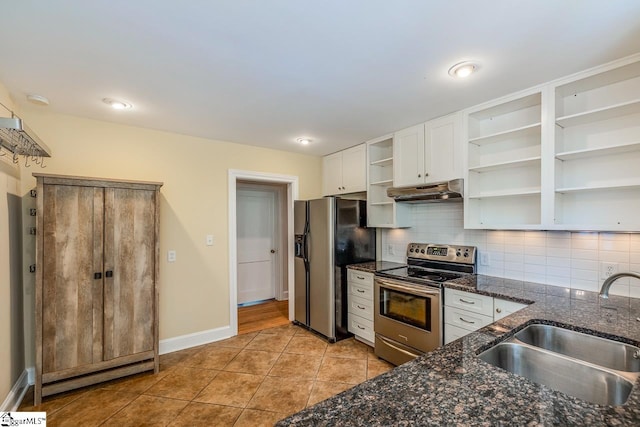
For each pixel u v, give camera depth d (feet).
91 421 6.68
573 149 7.05
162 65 6.02
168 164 10.46
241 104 8.04
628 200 6.37
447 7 4.40
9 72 6.23
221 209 11.54
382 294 9.57
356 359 9.68
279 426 2.37
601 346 4.52
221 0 4.22
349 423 2.37
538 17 4.61
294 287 13.24
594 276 6.88
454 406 2.59
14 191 7.57
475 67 6.15
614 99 6.52
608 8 4.39
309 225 12.20
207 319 11.10
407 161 10.03
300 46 5.40
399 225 10.77
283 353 10.14
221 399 7.50
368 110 8.50
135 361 8.44
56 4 4.25
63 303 7.59
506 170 8.32
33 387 7.97
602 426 2.30
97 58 5.74
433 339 8.08
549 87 6.78
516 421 2.37
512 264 8.31
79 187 7.83
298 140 11.64
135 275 8.47
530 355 4.19
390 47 5.44
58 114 8.65
